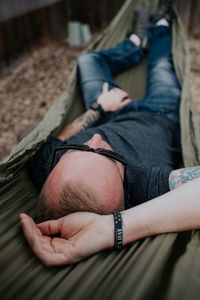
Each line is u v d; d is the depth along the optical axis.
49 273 0.73
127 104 1.62
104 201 0.81
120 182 0.87
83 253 0.75
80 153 0.86
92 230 0.77
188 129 1.46
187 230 0.79
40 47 4.98
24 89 3.91
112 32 2.29
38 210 0.89
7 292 0.66
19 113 3.46
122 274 0.70
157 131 1.38
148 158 1.17
